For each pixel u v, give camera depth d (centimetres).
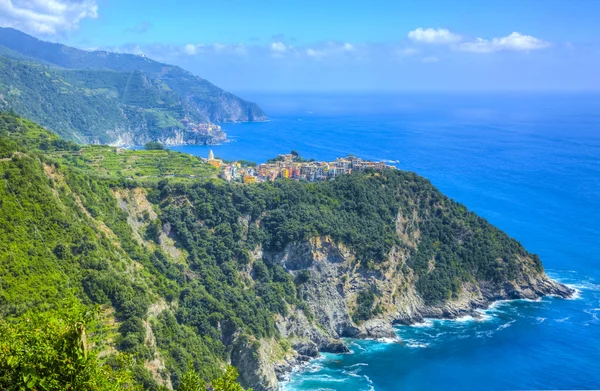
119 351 11856
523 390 15900
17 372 5328
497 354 17812
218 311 15938
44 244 12681
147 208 18250
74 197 15438
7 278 11350
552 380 16375
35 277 11719
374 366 17225
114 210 16962
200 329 15438
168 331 13938
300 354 17812
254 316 16800
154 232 17538
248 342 15650
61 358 5400
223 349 15488
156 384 11631
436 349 18175
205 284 17000
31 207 13138
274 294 18212
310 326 18350
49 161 15412
